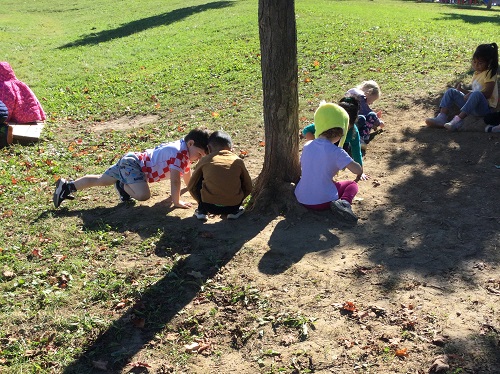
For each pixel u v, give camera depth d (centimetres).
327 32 1580
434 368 343
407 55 1228
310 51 1363
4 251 527
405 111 860
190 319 411
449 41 1353
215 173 542
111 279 471
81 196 659
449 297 410
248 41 1652
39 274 484
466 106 743
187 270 476
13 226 587
